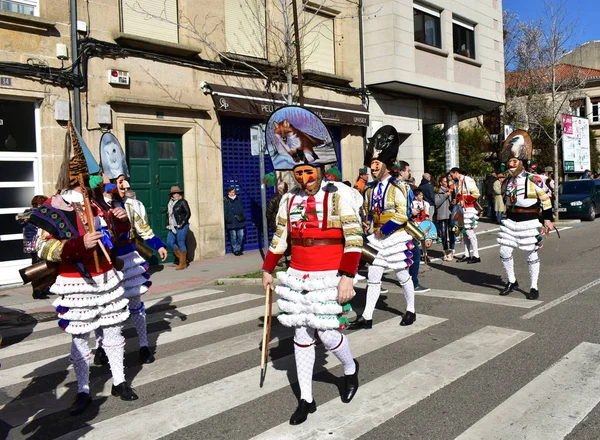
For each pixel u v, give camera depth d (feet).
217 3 41.50
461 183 35.78
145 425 12.55
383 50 52.21
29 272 12.73
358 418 12.35
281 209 13.20
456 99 62.95
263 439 11.57
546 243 43.39
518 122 86.02
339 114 48.88
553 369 14.76
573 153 73.20
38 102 32.91
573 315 20.29
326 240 12.37
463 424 11.84
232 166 44.21
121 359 14.08
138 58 36.65
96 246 12.45
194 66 39.86
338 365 16.01
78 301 12.83
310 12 48.26
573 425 11.56
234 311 24.18
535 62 85.81
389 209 19.47
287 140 12.57
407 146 59.88
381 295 25.72
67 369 17.10
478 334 18.35
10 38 31.24
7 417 13.39
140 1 37.32
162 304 26.66
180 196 37.70
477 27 63.46
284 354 17.46
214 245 41.57
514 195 23.54
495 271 31.37
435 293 25.61
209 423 12.50
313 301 12.15
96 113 34.65
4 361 18.22
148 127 37.83
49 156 32.86
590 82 125.18
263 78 44.24
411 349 17.12
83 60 33.96
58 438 12.09
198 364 16.81
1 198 32.40
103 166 21.80
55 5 32.81
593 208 65.77
